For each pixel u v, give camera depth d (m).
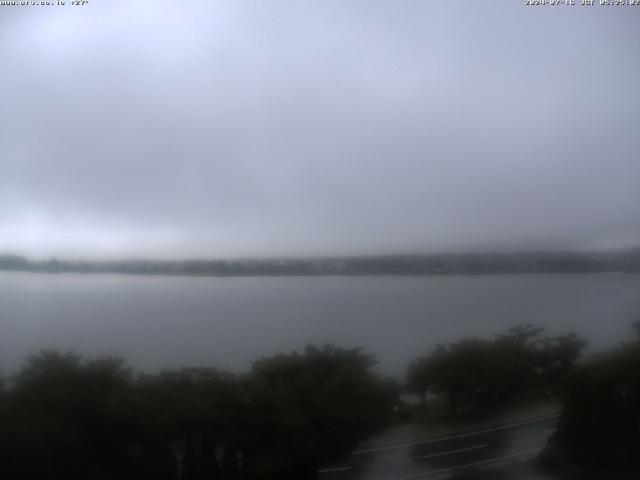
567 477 6.32
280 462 6.01
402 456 6.66
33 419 5.46
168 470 5.78
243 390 6.32
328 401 6.52
